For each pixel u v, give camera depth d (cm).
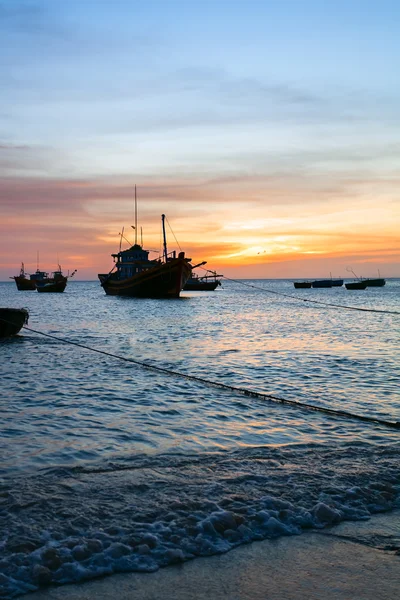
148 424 1084
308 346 2558
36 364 1970
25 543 516
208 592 460
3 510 596
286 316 5153
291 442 942
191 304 7762
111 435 994
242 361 2059
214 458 823
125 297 9506
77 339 3000
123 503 621
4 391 1443
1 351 2378
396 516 610
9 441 945
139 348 2539
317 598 453
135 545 525
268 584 473
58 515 584
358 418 1125
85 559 498
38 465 799
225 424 1084
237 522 576
